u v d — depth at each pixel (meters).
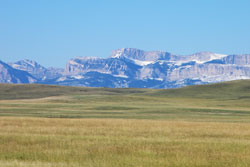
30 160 45.16
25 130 77.69
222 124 99.56
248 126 93.56
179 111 184.00
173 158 45.97
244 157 47.22
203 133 76.00
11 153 49.81
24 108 187.88
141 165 42.22
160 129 82.81
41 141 61.00
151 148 54.28
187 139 65.62
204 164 42.81
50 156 47.34
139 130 80.44
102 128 84.06
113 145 56.81
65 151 50.91
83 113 165.00
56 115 148.00
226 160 45.25
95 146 55.81
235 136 72.06
